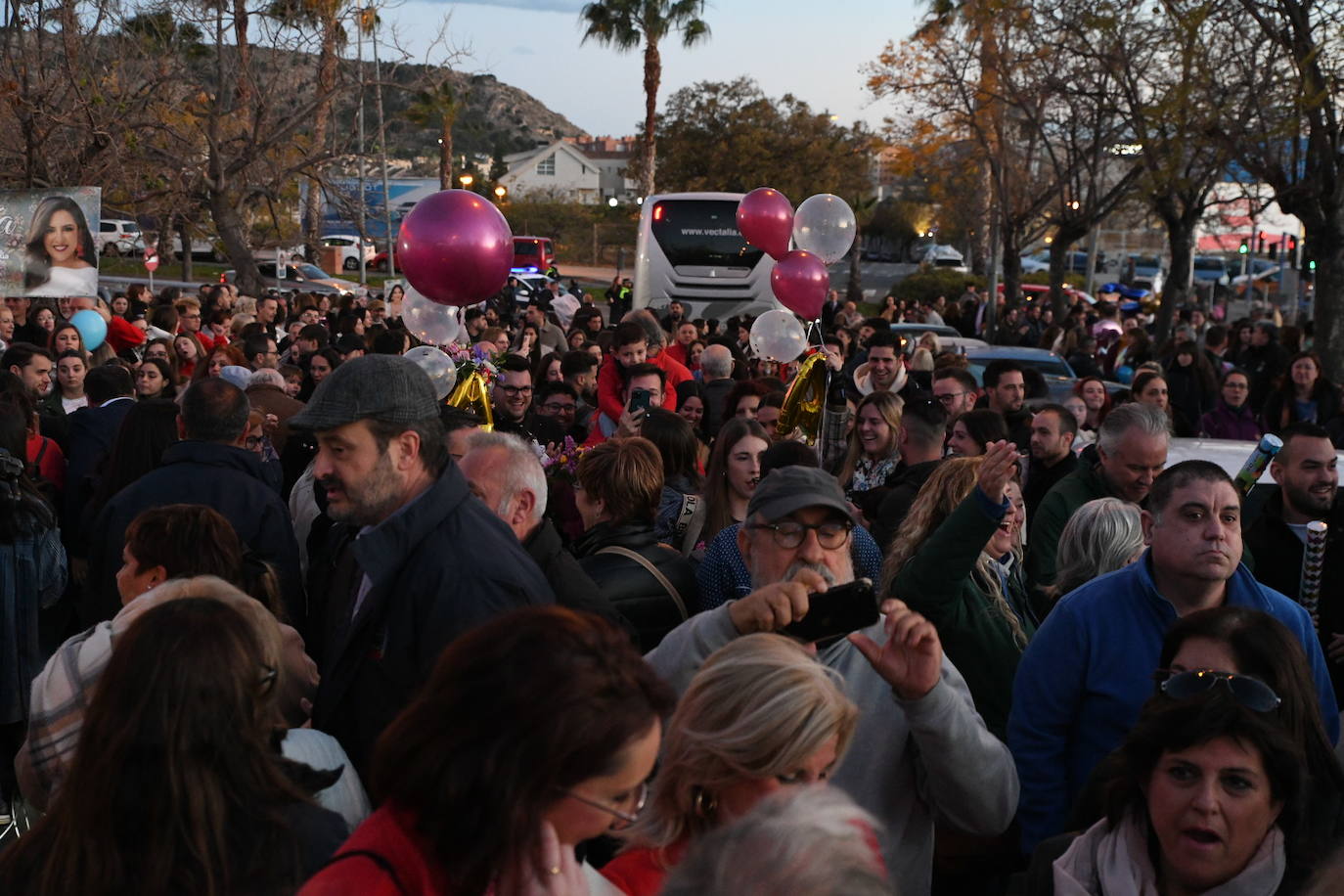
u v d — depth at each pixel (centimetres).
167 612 241
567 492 618
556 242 7631
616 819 187
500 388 773
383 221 2936
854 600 282
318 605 454
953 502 434
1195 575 356
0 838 481
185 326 1371
